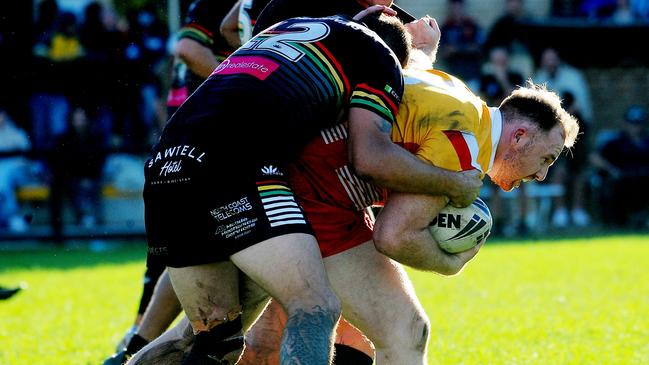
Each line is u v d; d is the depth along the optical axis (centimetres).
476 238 1346
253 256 1173
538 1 5588
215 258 1199
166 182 1216
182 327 1384
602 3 5578
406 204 1278
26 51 3653
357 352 1493
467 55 4841
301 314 1149
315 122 1248
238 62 1269
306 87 1230
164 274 1700
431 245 1307
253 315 1363
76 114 3950
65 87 3828
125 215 4300
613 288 2900
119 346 1853
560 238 4662
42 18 3700
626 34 5494
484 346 1997
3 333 2217
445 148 1281
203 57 1906
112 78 3819
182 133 1224
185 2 2269
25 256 3950
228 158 1188
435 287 2917
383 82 1248
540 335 2130
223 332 1273
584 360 1873
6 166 4181
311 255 1177
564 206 5256
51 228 4222
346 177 1330
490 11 5503
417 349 1338
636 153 5219
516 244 4341
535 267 3434
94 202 4269
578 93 5088
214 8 1895
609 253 3894
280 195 1194
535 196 5094
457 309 2492
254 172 1191
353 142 1233
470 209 1332
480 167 1312
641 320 2334
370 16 1388
